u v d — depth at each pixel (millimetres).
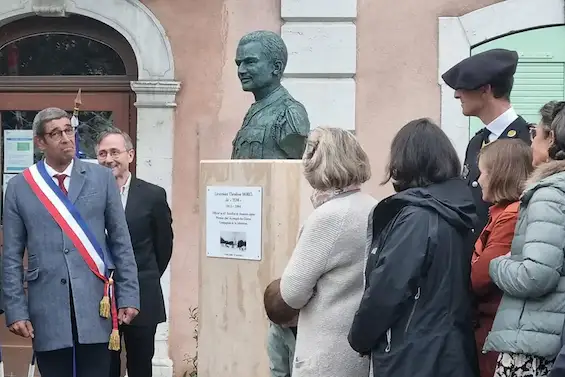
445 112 6305
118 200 4078
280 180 4000
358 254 3221
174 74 6398
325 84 6328
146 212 4875
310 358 3219
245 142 4289
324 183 3287
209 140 6406
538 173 2979
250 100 6395
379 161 6340
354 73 6340
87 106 6613
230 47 6398
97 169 4047
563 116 3004
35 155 6668
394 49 6340
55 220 3855
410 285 2857
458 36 6305
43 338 3818
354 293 3229
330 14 6316
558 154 3010
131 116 6605
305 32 6324
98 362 3924
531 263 2781
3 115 6668
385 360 2902
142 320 4816
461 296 2943
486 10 6285
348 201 3266
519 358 2887
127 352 4914
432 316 2893
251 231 4074
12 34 6602
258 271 4051
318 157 3293
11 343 6578
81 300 3834
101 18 6422
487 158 3281
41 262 3842
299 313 3352
